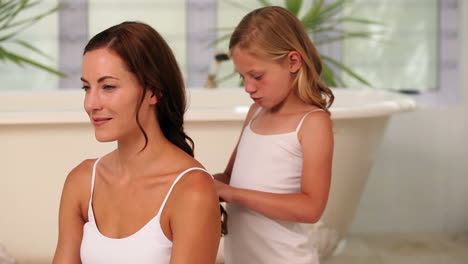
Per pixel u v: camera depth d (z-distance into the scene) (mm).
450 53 3738
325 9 3428
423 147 3543
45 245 2365
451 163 3549
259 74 1535
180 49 3832
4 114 2176
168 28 3820
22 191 2293
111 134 1174
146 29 1197
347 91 3107
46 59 3809
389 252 3230
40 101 3150
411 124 3535
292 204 1503
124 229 1214
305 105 1587
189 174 1199
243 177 1612
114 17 3801
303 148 1537
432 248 3295
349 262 3064
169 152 1229
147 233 1182
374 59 3764
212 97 3232
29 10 3773
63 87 3836
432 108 3533
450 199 3562
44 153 2260
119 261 1188
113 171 1257
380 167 3564
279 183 1559
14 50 3793
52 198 2303
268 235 1569
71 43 3807
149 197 1206
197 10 3814
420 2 3729
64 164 2271
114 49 1157
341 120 2383
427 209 3574
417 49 3750
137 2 3799
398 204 3578
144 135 1198
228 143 2291
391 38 3746
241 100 3242
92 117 1180
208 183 1199
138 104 1180
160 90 1203
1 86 3811
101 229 1247
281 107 1600
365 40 3754
